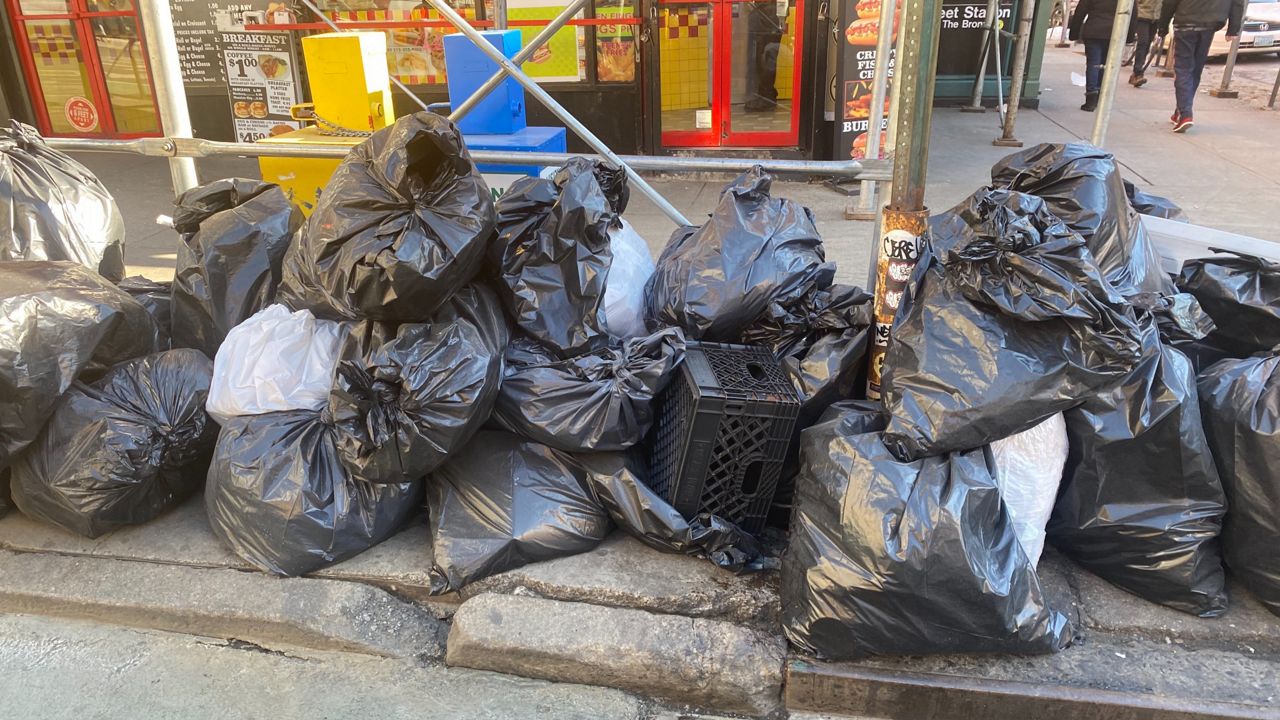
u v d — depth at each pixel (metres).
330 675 2.59
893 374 2.56
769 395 2.65
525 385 2.79
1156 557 2.49
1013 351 2.44
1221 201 6.50
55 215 3.59
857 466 2.37
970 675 2.37
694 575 2.72
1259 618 2.50
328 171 5.00
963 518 2.24
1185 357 2.53
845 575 2.28
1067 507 2.58
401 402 2.56
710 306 3.09
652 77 7.65
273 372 2.92
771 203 3.39
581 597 2.67
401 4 7.84
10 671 2.62
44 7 8.72
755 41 7.50
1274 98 10.60
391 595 2.77
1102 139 4.05
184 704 2.49
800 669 2.42
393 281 2.53
